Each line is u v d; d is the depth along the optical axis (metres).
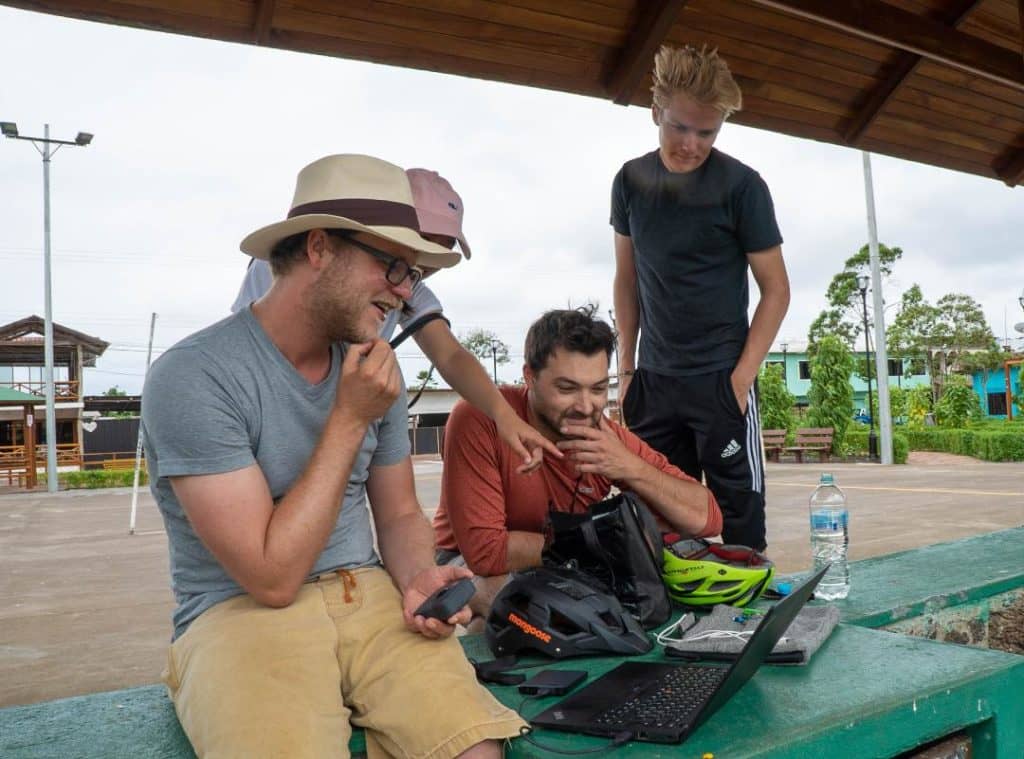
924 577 2.85
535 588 2.10
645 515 2.40
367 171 1.69
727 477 3.32
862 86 4.40
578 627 2.07
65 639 5.88
